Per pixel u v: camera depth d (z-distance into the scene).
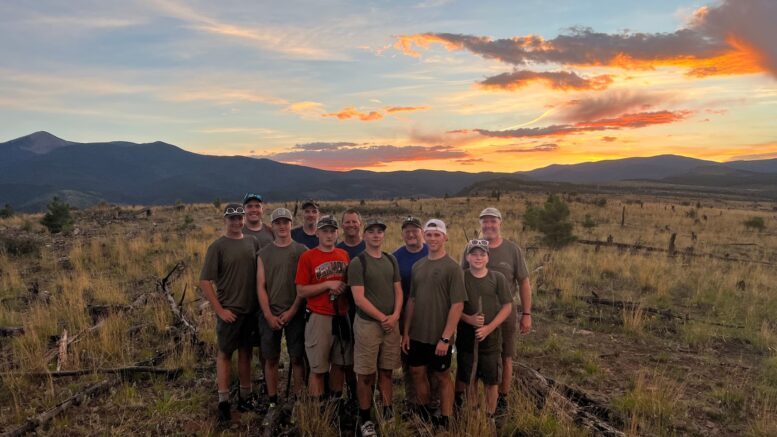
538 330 7.64
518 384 5.09
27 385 5.04
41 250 14.16
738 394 5.11
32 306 8.17
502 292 4.30
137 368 5.40
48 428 4.28
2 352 6.04
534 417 4.34
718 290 10.52
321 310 4.53
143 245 14.62
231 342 4.65
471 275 4.34
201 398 4.95
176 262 12.32
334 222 4.53
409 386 4.75
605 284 11.30
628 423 4.45
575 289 10.16
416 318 4.31
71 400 4.63
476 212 32.59
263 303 4.59
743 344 7.16
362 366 4.27
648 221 29.17
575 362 6.24
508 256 4.79
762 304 9.42
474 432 4.02
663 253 15.61
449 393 4.31
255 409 4.77
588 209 36.44
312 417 4.33
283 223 4.71
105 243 15.40
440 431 4.25
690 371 5.97
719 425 4.59
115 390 5.02
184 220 24.53
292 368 5.09
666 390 5.17
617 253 14.81
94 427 4.31
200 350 6.21
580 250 15.38
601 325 7.95
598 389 5.38
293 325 4.78
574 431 4.16
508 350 4.68
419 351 4.32
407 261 4.81
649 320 8.12
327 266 4.50
